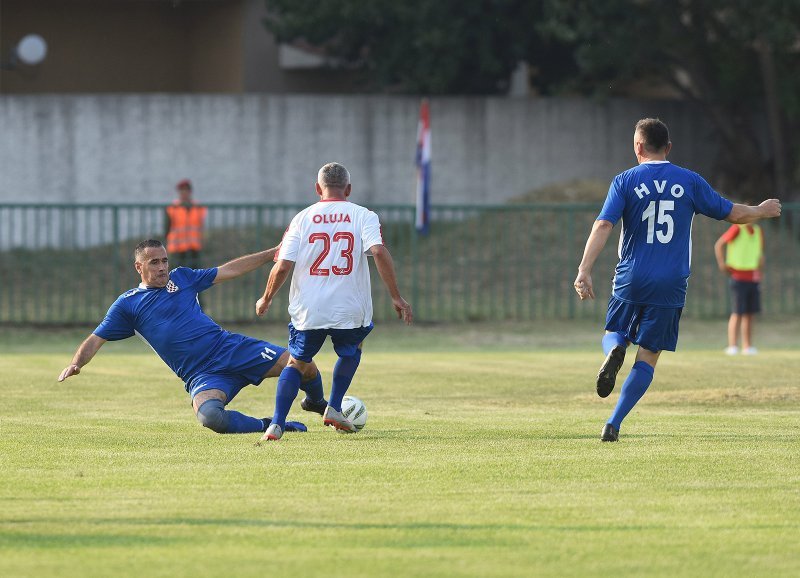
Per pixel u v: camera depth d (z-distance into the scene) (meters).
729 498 21.00
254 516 19.61
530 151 97.94
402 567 16.48
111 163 91.88
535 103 97.88
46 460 25.12
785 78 94.25
